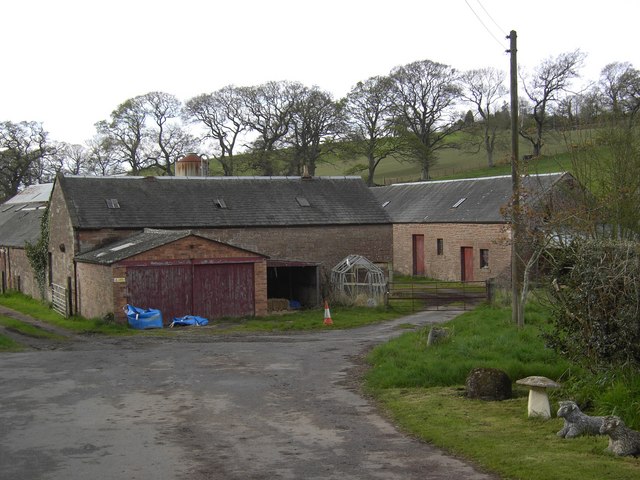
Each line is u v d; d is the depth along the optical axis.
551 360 13.91
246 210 35.56
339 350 19.16
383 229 37.78
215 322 27.95
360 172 75.56
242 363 16.91
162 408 12.03
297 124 63.72
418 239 48.62
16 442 9.84
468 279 43.06
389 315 29.80
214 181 37.16
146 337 23.48
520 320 18.78
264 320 28.64
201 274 28.11
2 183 67.62
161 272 27.28
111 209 32.72
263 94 63.50
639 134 21.73
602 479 7.63
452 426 10.27
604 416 9.74
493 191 43.91
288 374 15.30
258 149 63.62
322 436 10.09
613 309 10.41
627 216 19.70
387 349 16.75
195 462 8.84
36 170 69.69
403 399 12.30
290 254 35.69
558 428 9.97
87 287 29.72
